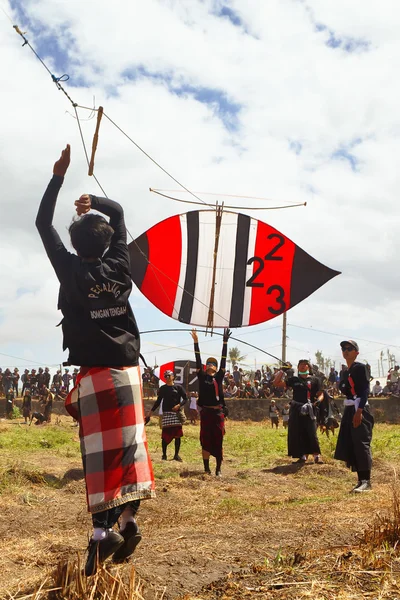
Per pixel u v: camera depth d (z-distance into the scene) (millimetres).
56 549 4641
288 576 3766
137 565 3979
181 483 9617
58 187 3648
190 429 25281
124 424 3465
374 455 12688
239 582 3695
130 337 3578
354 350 8828
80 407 3500
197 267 12734
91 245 3555
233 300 12758
